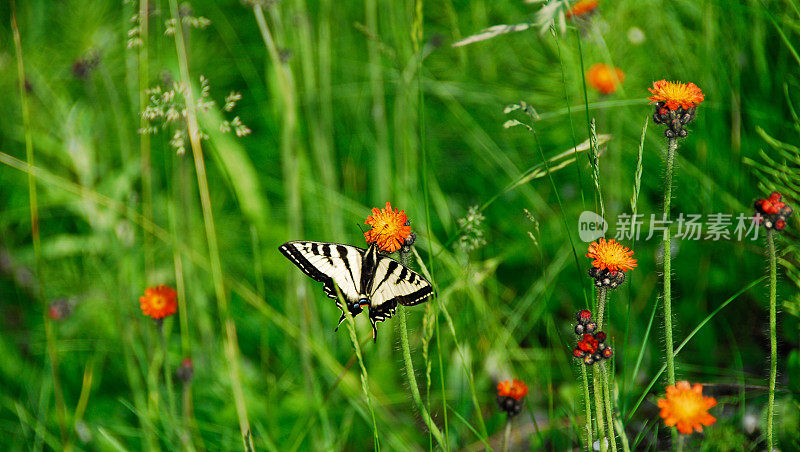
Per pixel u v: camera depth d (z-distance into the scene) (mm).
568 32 3910
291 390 3279
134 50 4035
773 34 3531
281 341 3580
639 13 3949
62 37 4641
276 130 4367
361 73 4547
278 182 4152
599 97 3756
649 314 3406
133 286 3539
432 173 3928
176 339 3494
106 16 4578
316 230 3824
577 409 2906
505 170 3938
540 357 3277
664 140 3621
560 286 3596
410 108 3998
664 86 1979
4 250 3996
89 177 3600
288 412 3109
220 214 4043
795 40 3373
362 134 4336
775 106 3420
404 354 2053
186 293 3572
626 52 3908
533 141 4238
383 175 3914
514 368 3324
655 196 3736
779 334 3156
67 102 4340
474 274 2877
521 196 4008
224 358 3451
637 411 3039
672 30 3834
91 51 3717
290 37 4215
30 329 3744
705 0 3598
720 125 3525
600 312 1976
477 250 3744
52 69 4492
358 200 4164
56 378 2801
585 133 3877
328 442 2863
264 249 3682
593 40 3746
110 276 3623
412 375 2053
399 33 4191
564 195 3980
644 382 3141
